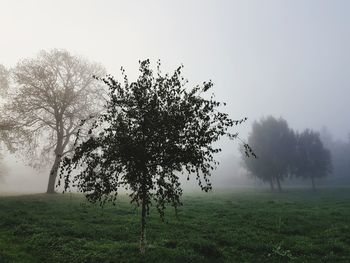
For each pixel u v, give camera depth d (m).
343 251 18.73
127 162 15.70
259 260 16.80
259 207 36.41
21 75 40.97
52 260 14.83
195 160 15.41
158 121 15.58
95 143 15.75
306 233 23.69
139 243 17.59
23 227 19.67
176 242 18.14
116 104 16.42
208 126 15.84
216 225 24.05
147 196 16.17
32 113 42.28
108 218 24.08
